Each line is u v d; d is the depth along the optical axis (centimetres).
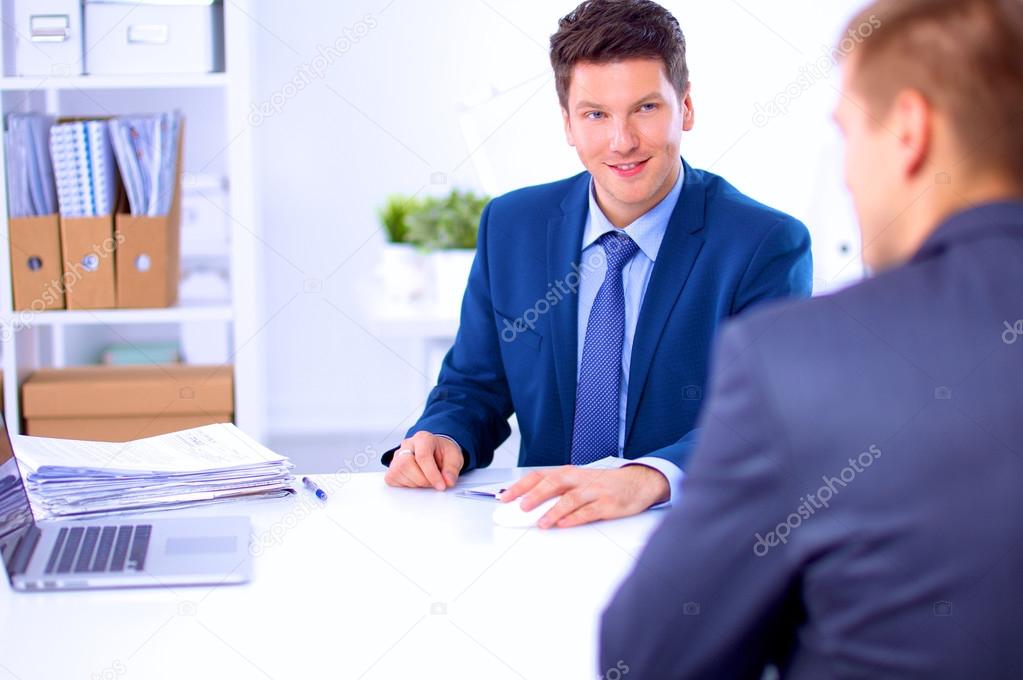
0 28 249
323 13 364
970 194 66
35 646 97
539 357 173
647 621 71
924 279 66
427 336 287
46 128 253
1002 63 63
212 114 347
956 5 64
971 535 61
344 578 113
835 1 353
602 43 151
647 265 169
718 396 69
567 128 167
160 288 260
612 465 148
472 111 317
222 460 144
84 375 263
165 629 101
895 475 63
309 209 375
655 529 73
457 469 152
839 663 66
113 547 119
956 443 62
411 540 125
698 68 357
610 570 116
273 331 379
